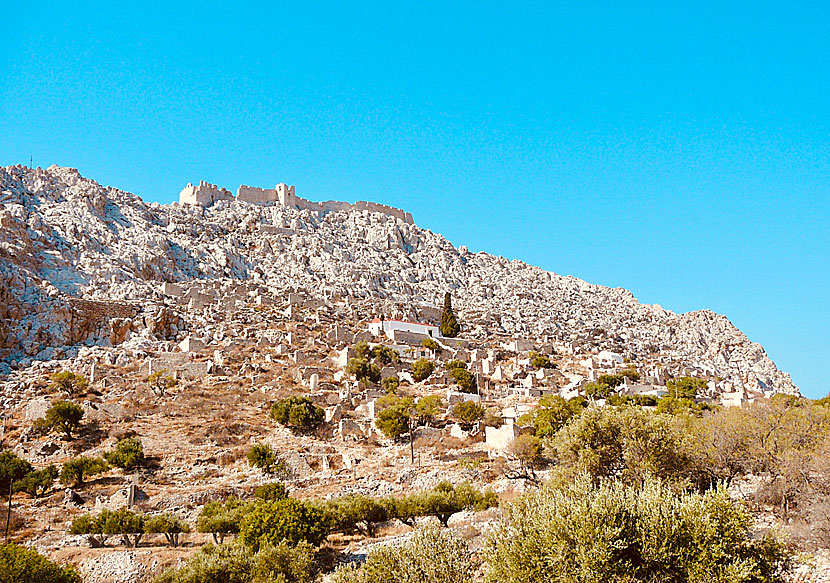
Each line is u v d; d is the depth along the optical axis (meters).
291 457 77.12
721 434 55.38
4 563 39.22
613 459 51.31
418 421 91.94
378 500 58.78
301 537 48.88
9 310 111.81
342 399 98.62
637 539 29.52
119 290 132.50
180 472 72.69
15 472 65.88
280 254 182.25
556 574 29.16
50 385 92.62
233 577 43.12
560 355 151.12
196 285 148.12
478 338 155.12
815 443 53.53
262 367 109.50
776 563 31.58
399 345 133.38
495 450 83.19
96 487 68.06
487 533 35.53
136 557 50.09
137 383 96.50
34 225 141.25
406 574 33.22
